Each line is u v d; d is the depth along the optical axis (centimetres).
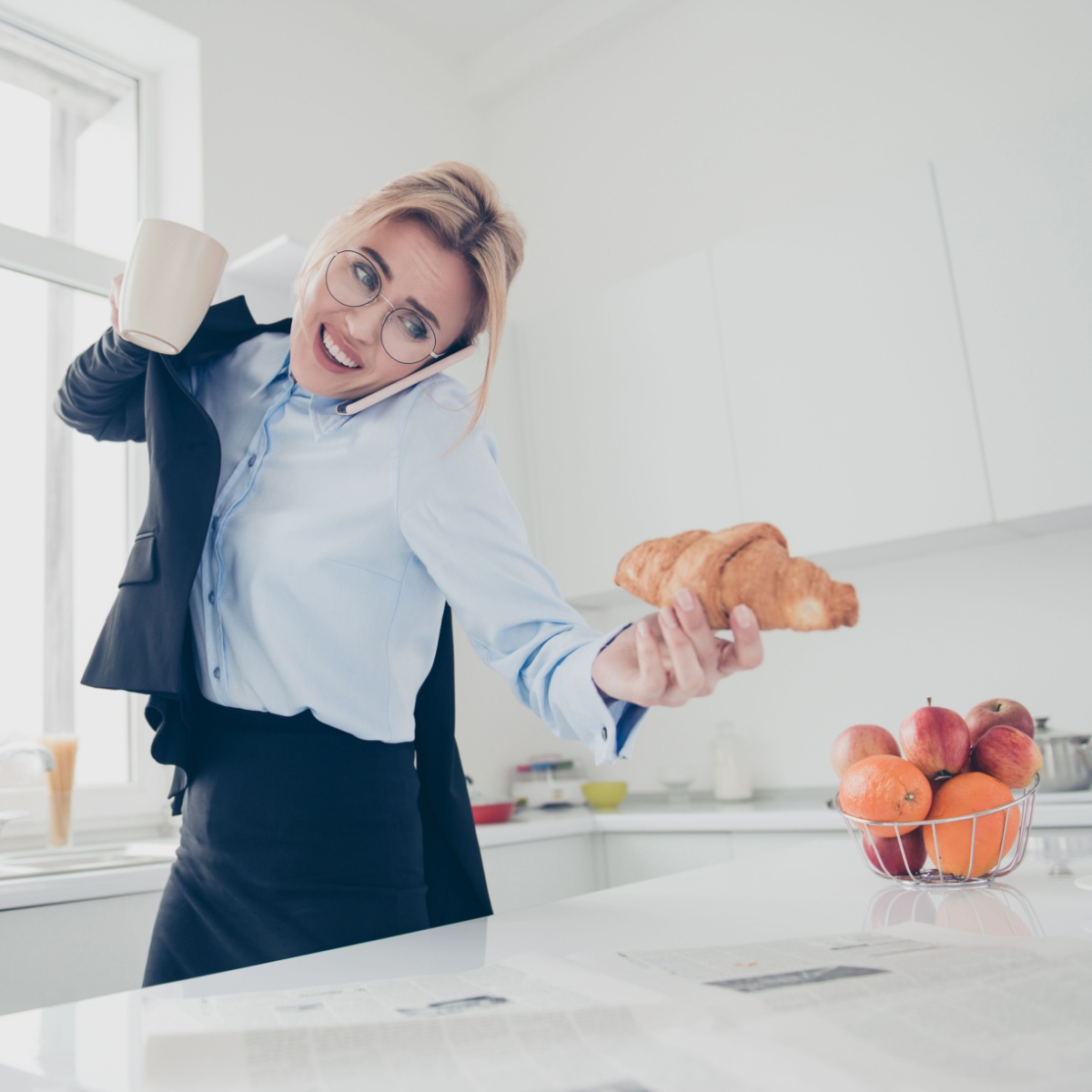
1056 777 185
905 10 252
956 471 201
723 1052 36
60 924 135
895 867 81
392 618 95
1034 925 61
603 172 304
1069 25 228
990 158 203
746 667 58
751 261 234
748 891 82
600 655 70
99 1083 39
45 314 215
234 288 203
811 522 219
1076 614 216
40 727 204
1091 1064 34
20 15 221
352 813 89
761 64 276
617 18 298
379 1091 34
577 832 221
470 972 50
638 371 251
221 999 46
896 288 212
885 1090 32
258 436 101
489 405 268
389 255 91
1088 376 188
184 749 92
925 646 234
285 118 256
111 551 220
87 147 231
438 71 316
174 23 233
